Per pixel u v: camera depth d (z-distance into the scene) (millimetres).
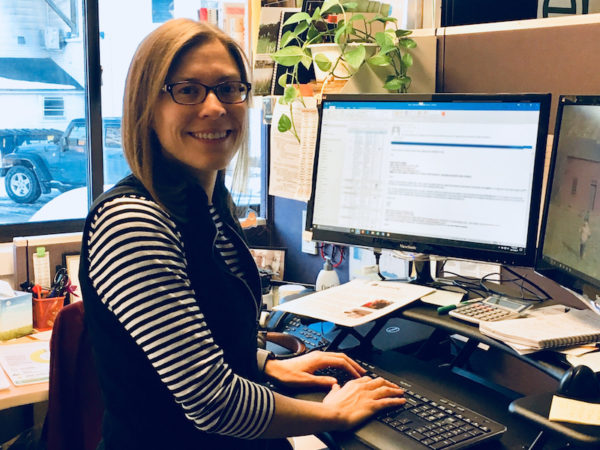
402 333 1530
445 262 1714
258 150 2619
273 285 1940
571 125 1171
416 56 1657
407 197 1441
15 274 2150
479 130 1345
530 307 1297
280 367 1185
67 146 2682
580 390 938
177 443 966
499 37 1536
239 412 921
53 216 2641
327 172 1549
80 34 2547
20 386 1604
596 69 1373
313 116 1743
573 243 1134
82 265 923
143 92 944
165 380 887
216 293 979
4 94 2654
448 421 1032
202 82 966
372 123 1479
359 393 1081
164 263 884
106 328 915
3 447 1979
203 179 1064
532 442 1020
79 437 1560
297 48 1650
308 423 980
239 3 2359
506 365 1615
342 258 2168
